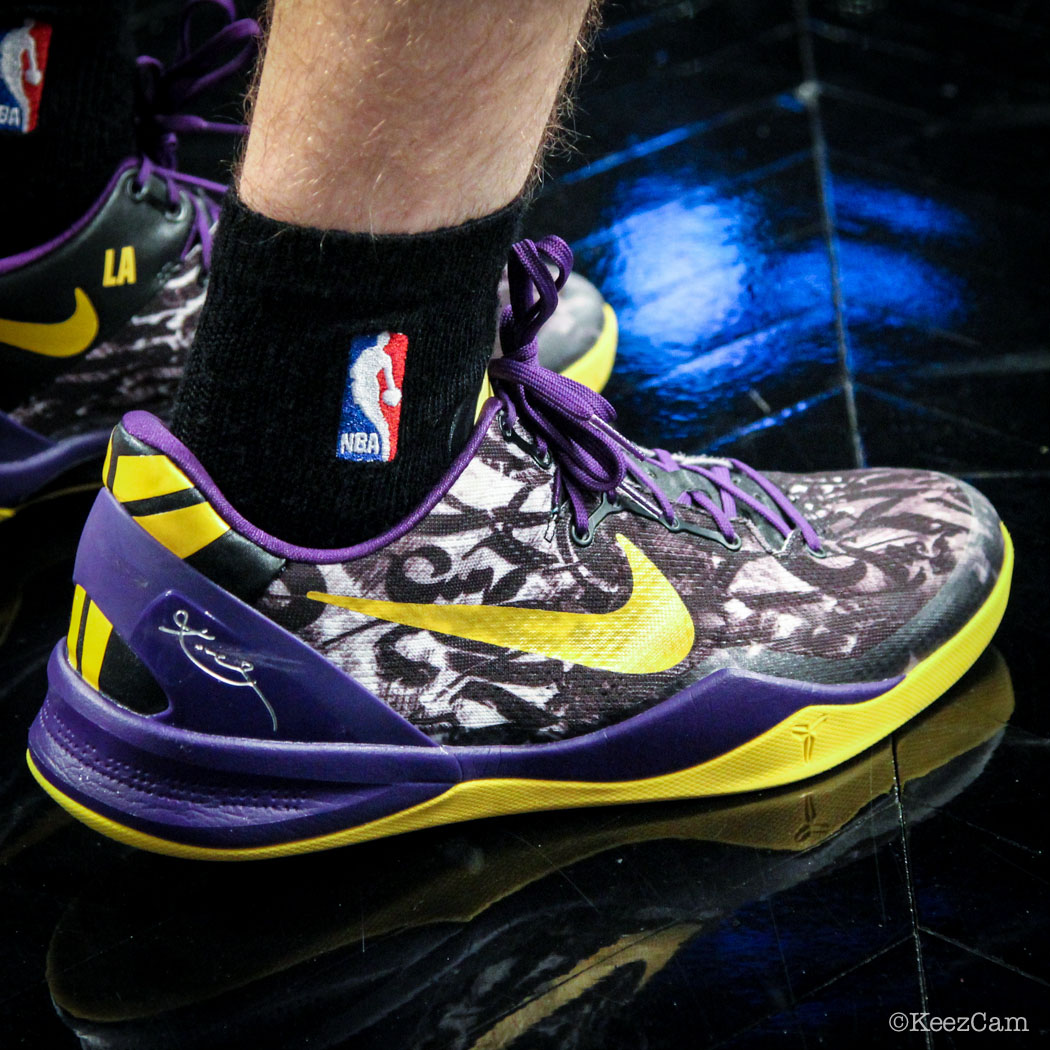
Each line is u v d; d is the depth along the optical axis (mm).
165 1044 733
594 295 1400
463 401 765
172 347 1242
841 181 1905
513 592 827
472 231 677
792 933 799
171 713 792
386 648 804
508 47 607
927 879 833
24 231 1133
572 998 759
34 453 1196
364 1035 738
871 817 888
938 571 963
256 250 659
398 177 637
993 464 1296
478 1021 746
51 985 773
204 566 756
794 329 1561
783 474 1073
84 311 1176
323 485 741
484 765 849
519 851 872
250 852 826
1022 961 771
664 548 888
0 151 1098
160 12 2371
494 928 810
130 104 1201
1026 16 2490
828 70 2268
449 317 709
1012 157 1960
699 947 792
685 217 1819
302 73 610
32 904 833
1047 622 1068
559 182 1922
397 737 827
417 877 852
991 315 1575
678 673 865
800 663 889
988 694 993
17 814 908
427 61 594
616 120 2104
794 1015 742
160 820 802
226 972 782
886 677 920
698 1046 725
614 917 816
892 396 1421
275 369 696
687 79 2242
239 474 741
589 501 862
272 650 780
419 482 776
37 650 1073
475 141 640
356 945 800
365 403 713
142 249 1198
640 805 910
